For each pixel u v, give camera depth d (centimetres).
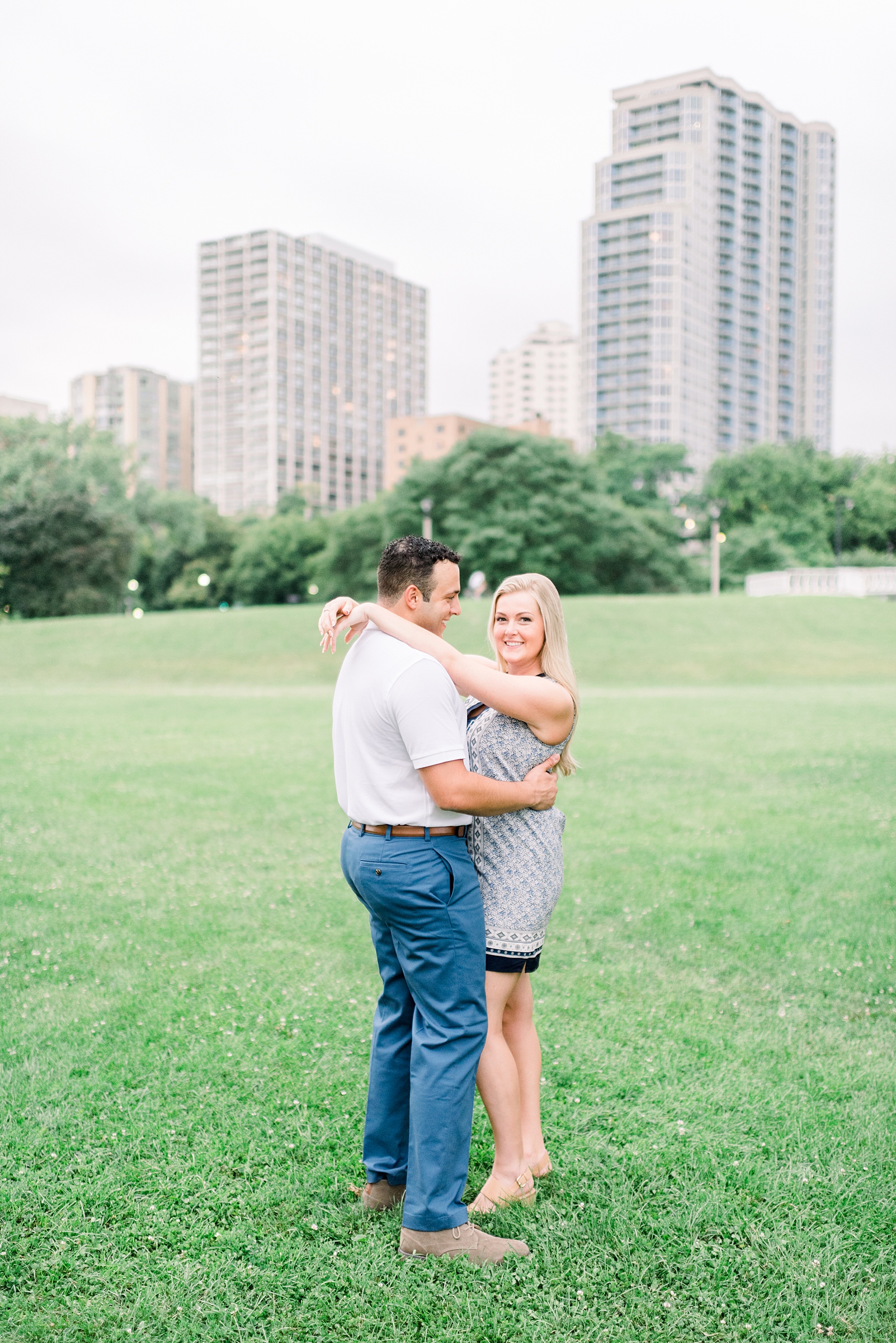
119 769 1065
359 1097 335
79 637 3225
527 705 259
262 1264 244
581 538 5831
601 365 15012
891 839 737
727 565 6581
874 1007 425
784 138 16312
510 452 5794
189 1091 337
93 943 500
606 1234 258
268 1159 294
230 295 18800
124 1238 253
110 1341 216
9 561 5184
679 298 14525
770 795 915
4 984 445
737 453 7581
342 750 259
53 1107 325
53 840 731
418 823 248
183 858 681
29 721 1553
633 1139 309
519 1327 222
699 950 495
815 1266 244
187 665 2841
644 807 862
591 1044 378
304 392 19100
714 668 2675
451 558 268
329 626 265
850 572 4116
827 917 546
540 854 273
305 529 8119
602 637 3028
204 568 8312
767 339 16375
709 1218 265
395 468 14150
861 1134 310
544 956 485
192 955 483
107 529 5472
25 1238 254
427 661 245
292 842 732
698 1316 227
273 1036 385
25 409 14900
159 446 19388
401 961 257
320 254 19288
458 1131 250
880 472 7594
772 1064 362
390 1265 244
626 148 15862
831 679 2528
